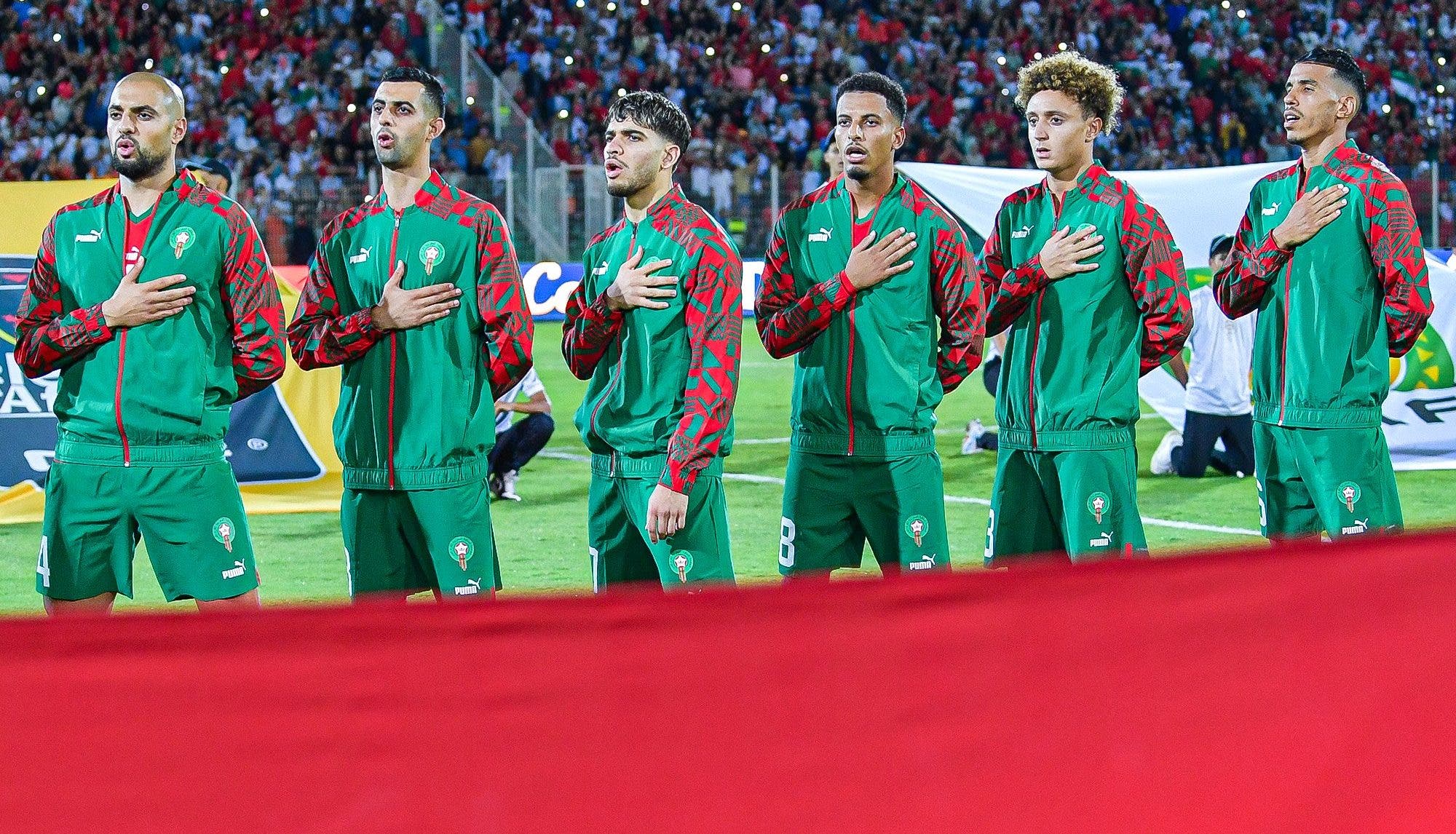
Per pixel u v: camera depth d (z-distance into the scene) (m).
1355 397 5.43
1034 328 5.12
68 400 4.57
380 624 1.81
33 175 21.64
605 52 25.95
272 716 1.81
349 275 4.65
